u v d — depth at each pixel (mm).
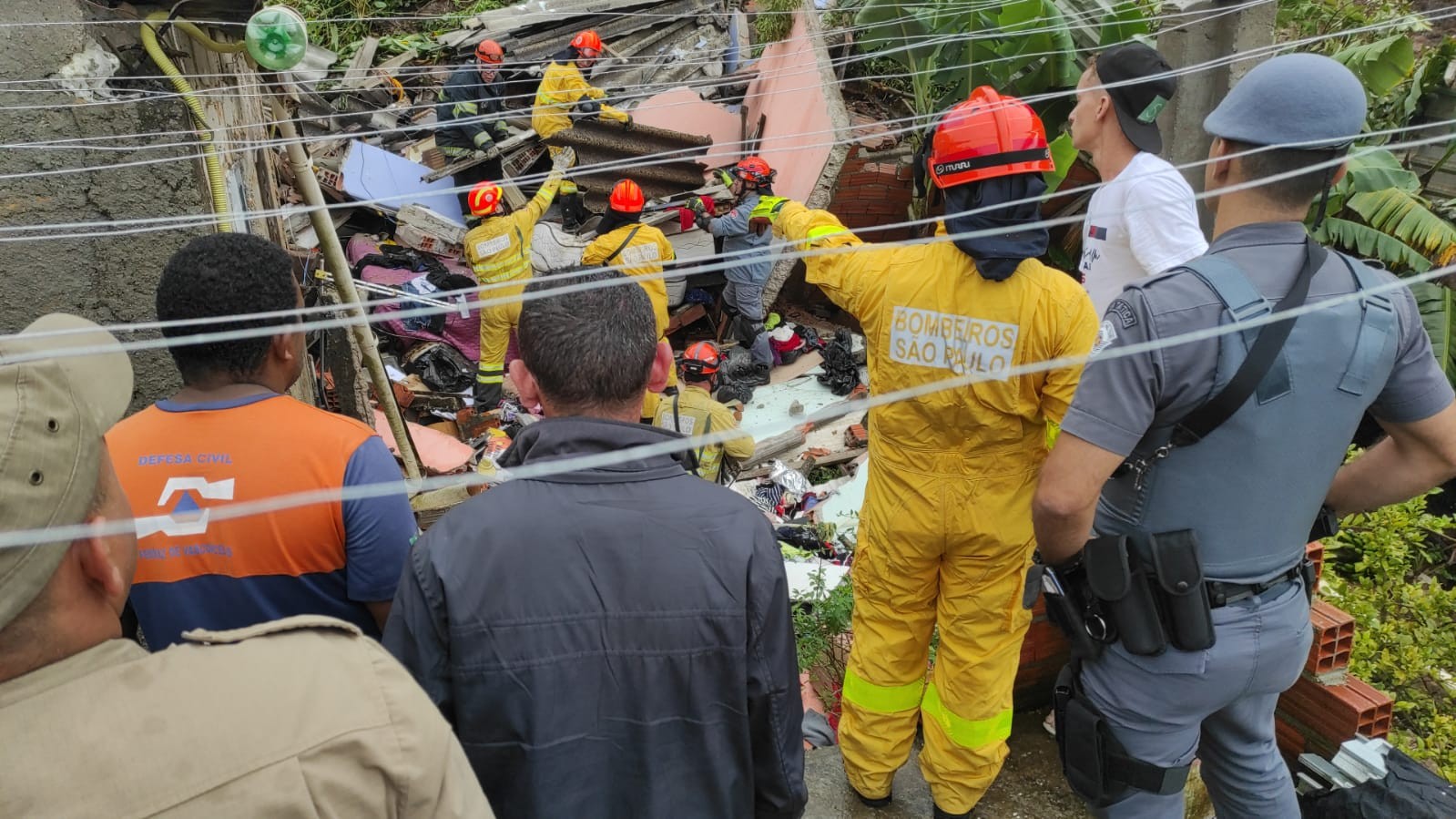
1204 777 2090
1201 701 1781
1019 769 2686
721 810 1338
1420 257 5559
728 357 7055
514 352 6762
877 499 2227
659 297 5395
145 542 1633
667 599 1293
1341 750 2443
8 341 1059
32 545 794
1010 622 2207
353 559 1698
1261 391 1592
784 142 7973
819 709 3186
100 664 850
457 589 1285
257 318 1644
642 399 1448
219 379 1700
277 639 913
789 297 8180
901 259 2107
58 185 2496
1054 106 5977
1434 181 6629
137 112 2514
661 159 7676
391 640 1329
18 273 2520
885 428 2160
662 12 10078
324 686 881
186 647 888
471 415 6031
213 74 2908
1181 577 1702
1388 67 5922
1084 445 1646
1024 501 2125
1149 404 1618
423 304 6398
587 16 9891
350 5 11062
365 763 855
